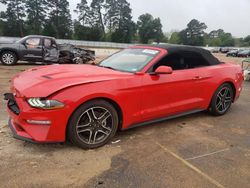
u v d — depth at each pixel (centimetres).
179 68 467
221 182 312
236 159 369
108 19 8781
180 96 466
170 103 455
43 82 352
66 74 382
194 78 478
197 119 532
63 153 360
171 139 426
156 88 425
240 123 522
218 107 548
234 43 11531
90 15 8594
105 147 386
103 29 8788
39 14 7688
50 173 314
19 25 7569
